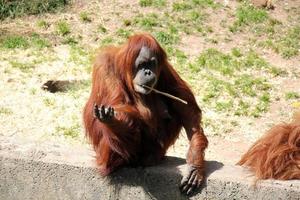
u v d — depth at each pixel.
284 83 11.58
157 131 5.72
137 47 5.32
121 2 14.37
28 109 9.88
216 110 10.29
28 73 11.16
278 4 14.79
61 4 14.31
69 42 12.78
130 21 13.54
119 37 13.02
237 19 13.87
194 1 14.38
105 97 5.43
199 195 5.63
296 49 12.91
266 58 12.53
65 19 13.76
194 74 11.51
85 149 6.16
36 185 5.92
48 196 5.91
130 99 5.47
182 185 5.57
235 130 9.74
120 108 5.20
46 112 9.83
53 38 12.93
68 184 5.84
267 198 5.55
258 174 5.64
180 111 5.83
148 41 5.36
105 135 5.33
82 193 5.83
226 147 9.20
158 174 5.66
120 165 5.70
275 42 13.15
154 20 13.56
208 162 6.01
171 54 12.28
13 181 5.97
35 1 14.31
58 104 10.12
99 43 12.77
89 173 5.76
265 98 10.81
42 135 9.09
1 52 12.12
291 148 5.72
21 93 10.40
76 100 10.33
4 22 13.74
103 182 5.77
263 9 14.46
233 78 11.55
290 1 14.90
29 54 12.09
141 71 5.33
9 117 9.57
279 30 13.65
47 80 10.84
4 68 11.31
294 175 5.66
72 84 10.98
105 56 5.54
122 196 5.77
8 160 5.94
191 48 12.65
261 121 10.09
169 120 5.92
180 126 6.00
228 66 11.97
